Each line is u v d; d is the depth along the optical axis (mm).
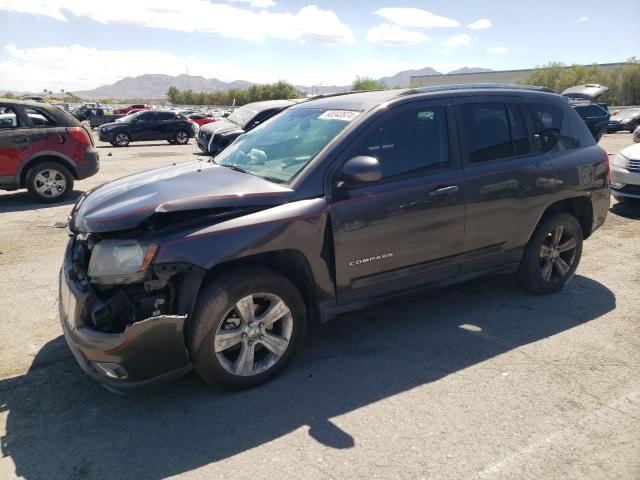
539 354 3734
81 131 9422
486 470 2561
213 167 3893
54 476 2564
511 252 4398
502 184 4098
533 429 2877
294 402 3168
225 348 3131
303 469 2584
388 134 3666
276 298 3264
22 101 8961
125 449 2758
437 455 2674
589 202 4836
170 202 2975
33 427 2955
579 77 65625
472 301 4699
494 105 4238
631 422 2928
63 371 3561
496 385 3334
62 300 3240
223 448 2754
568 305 4605
